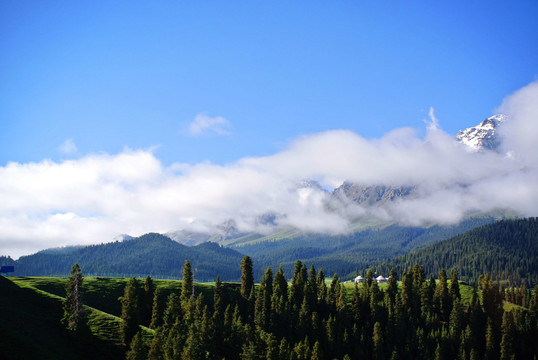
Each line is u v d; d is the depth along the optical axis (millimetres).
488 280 191250
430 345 158500
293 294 184000
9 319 107125
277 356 124875
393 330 162875
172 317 136375
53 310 122312
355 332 159625
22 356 92312
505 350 153875
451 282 199500
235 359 123438
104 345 112000
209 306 173750
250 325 146000
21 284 146500
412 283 197375
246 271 193875
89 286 164375
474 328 169375
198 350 113875
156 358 103938
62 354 100625
